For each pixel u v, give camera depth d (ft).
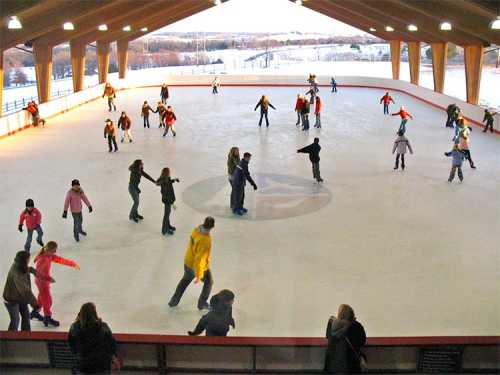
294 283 27.84
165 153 56.75
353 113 85.81
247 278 28.32
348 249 32.32
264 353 16.47
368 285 27.71
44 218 37.06
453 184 46.26
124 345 16.46
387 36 118.73
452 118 73.41
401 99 105.40
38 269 22.61
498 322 24.21
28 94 133.69
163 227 34.24
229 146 60.08
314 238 34.04
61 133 68.49
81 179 46.88
